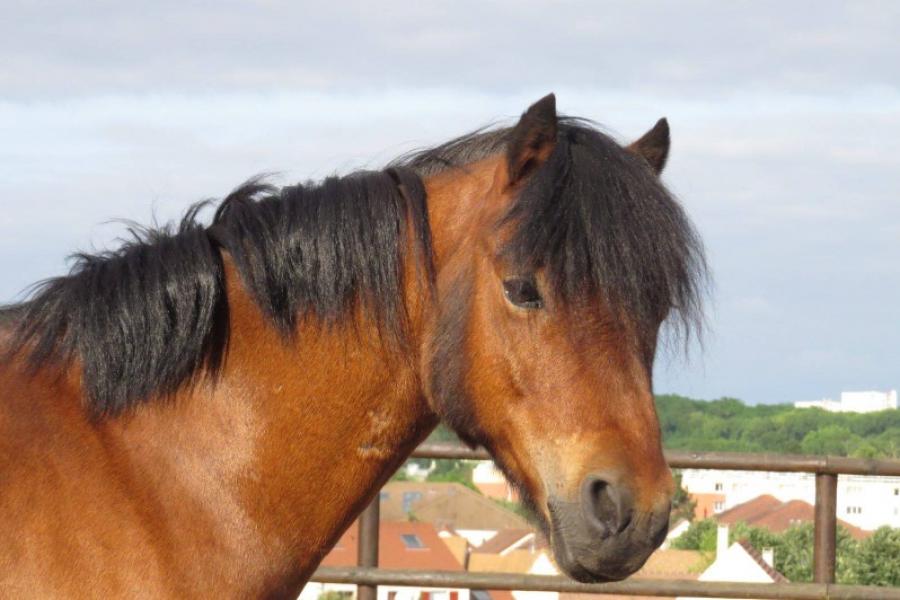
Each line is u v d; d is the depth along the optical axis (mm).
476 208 3783
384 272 3771
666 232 3531
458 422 3691
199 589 3584
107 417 3635
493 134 4074
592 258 3430
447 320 3676
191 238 3809
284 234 3793
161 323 3676
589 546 3361
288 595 3809
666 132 4055
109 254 3896
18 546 3340
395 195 3840
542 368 3457
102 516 3477
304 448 3760
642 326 3449
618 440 3387
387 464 3912
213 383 3721
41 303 3754
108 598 3406
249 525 3689
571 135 3705
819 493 7320
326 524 3832
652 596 7297
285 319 3754
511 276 3488
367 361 3785
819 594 7203
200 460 3664
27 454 3475
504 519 44594
